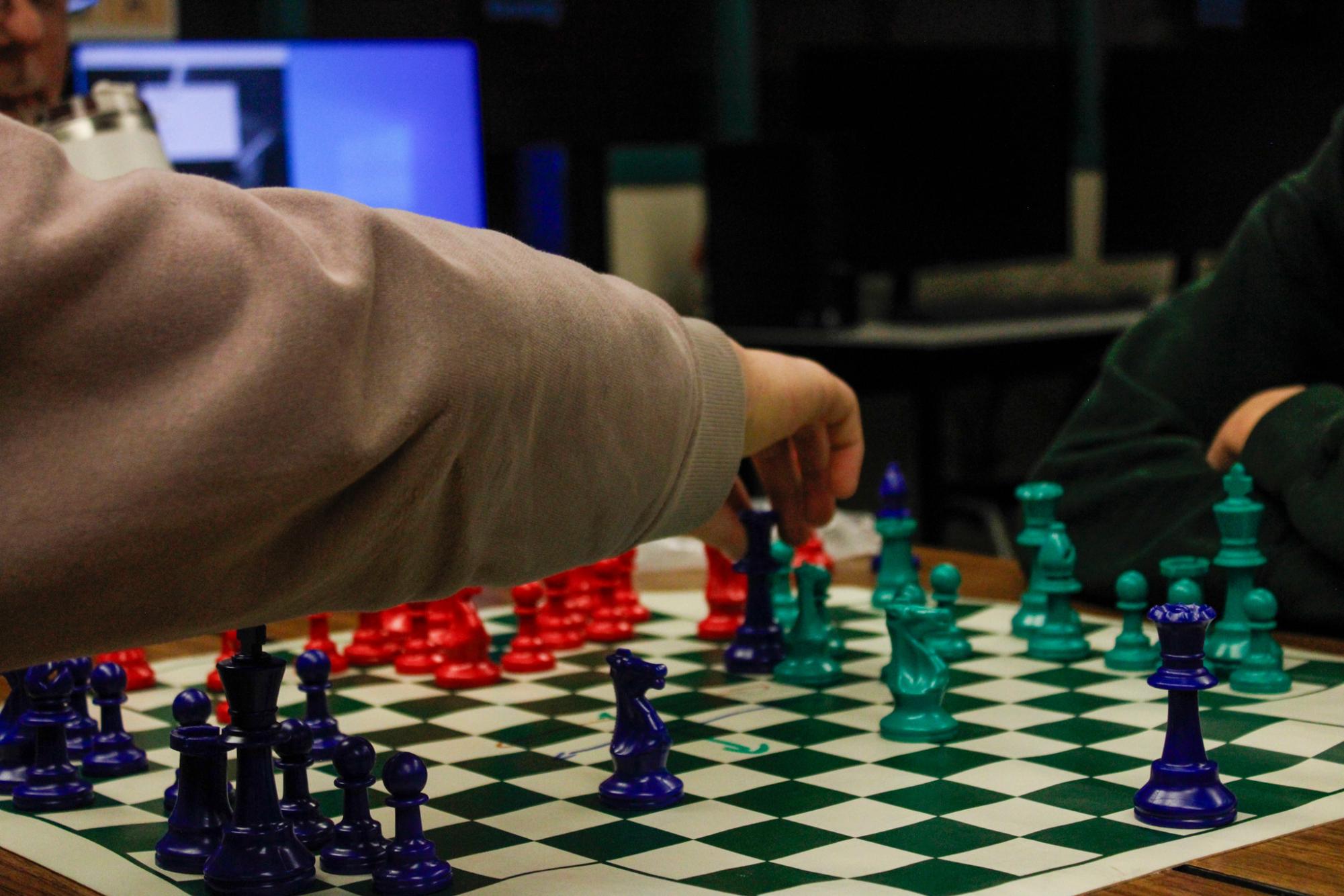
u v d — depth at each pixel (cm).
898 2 560
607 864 77
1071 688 114
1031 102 447
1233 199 465
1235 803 81
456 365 62
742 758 98
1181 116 454
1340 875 71
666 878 74
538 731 108
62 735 95
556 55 480
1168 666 82
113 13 353
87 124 122
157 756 106
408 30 452
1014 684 116
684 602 160
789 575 151
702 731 106
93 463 53
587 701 118
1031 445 529
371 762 82
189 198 58
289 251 57
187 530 54
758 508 140
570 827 84
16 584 52
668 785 89
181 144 290
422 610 131
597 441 72
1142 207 457
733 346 87
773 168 401
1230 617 122
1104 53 466
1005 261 451
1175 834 78
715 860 77
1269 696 108
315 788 98
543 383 67
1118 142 451
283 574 59
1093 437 155
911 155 430
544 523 72
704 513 85
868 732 104
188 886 78
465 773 97
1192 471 143
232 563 57
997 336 371
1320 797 84
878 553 181
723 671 127
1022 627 134
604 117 494
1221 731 99
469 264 66
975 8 576
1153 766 82
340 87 298
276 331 56
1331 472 127
